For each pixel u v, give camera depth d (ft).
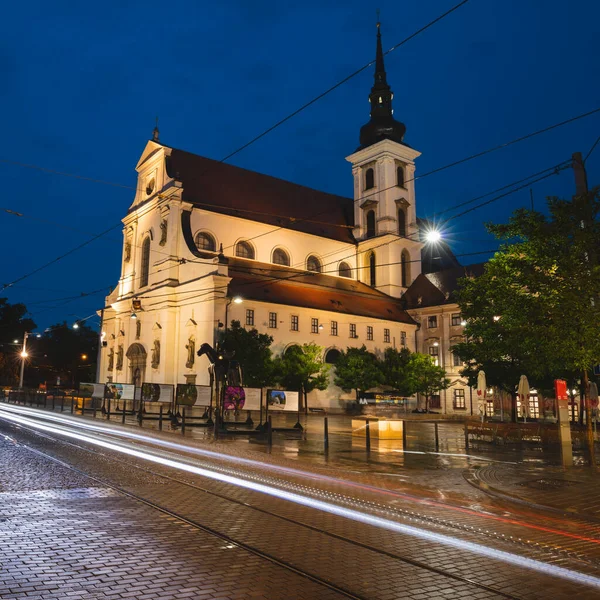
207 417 117.39
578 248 60.85
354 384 174.81
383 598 20.86
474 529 31.04
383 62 247.91
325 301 191.62
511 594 21.49
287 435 90.27
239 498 38.19
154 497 37.65
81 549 25.67
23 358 217.56
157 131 208.64
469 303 101.60
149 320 188.96
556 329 61.82
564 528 31.78
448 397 198.80
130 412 131.13
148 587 21.15
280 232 207.62
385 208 230.68
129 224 212.23
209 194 197.26
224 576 22.61
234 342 152.87
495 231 68.08
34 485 40.68
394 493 41.55
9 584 21.08
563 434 55.06
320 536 29.01
